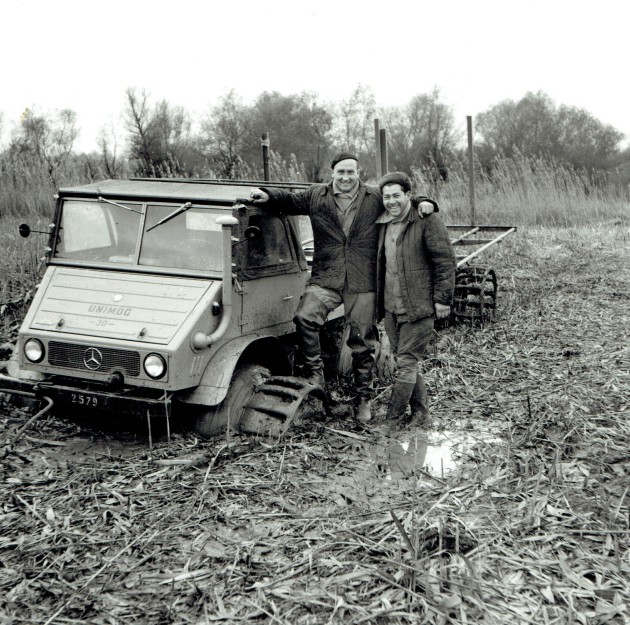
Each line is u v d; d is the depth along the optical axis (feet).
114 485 14.39
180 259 16.83
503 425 18.11
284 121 78.33
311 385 17.25
